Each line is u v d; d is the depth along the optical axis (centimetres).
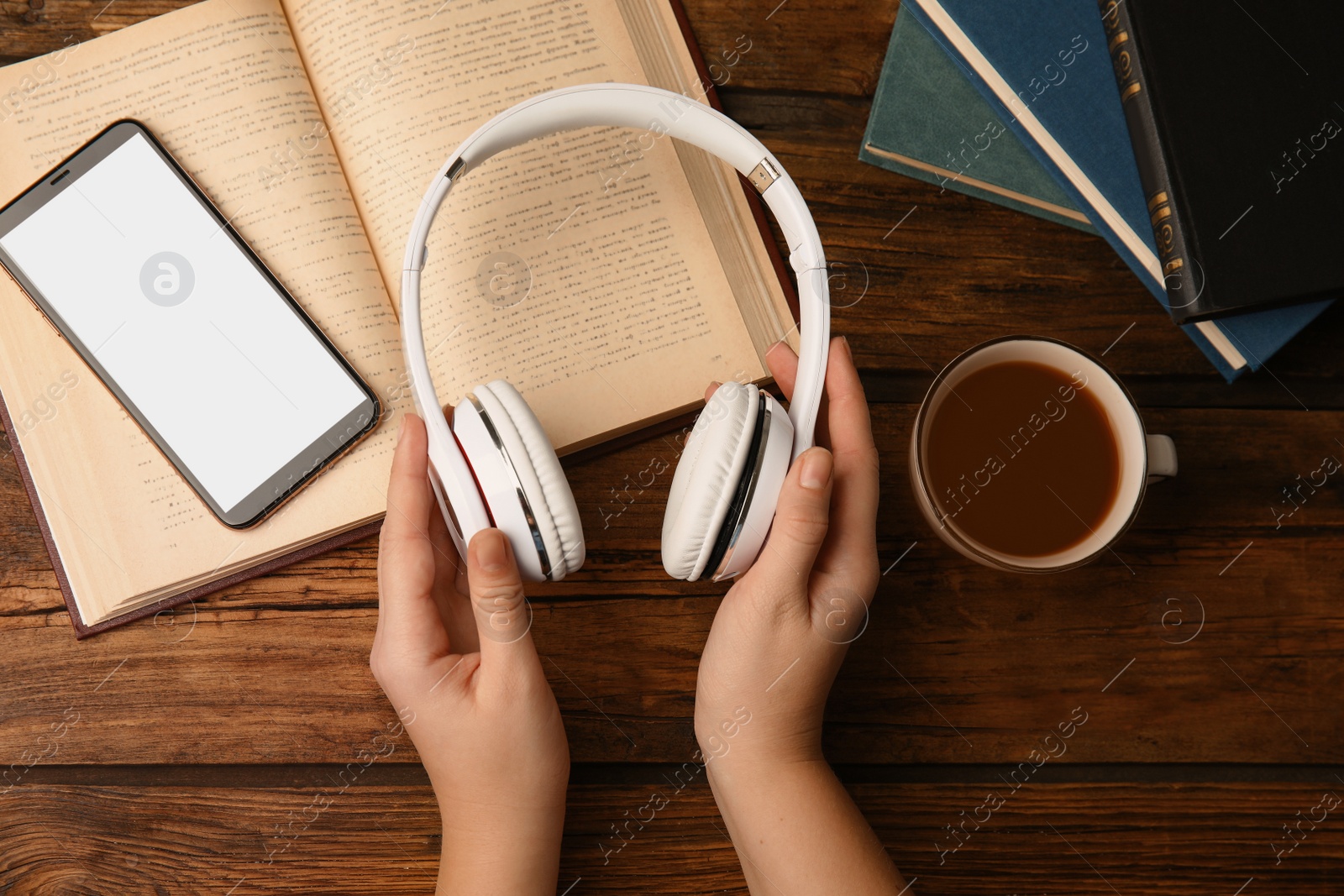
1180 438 65
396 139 59
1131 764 63
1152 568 64
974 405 56
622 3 61
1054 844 63
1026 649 64
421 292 60
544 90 60
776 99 65
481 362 60
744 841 53
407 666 51
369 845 62
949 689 63
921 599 64
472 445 46
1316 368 65
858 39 66
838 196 65
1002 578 64
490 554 44
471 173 60
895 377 65
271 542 60
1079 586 64
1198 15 57
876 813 63
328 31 60
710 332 61
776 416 47
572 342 60
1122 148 59
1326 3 56
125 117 60
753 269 62
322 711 62
